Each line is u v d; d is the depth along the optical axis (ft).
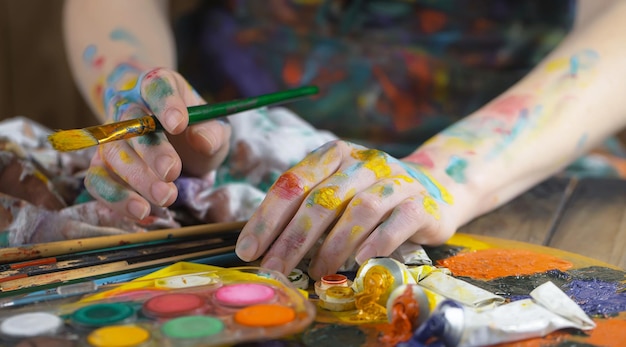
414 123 4.37
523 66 4.33
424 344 1.76
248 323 1.68
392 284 1.96
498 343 1.76
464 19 4.35
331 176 2.25
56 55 6.57
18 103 6.48
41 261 2.22
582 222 2.90
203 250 2.35
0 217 2.44
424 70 4.33
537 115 3.06
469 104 4.35
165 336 1.63
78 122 6.78
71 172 2.91
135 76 3.25
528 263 2.36
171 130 2.23
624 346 1.76
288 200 2.19
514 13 4.31
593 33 3.39
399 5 4.38
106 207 2.52
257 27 4.61
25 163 2.72
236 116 3.18
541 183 3.43
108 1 3.90
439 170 2.70
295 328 1.66
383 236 2.13
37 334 1.66
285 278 1.97
